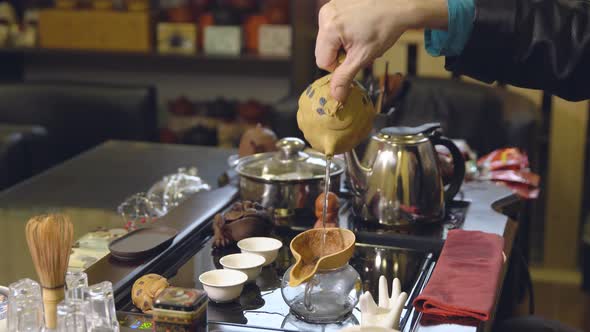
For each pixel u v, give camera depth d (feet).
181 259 4.92
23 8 14.35
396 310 3.87
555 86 4.40
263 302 4.37
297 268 3.97
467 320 4.01
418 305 4.14
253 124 13.57
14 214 6.20
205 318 3.85
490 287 4.25
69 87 10.93
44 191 6.83
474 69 4.44
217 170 7.48
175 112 13.75
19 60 14.74
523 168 7.05
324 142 4.30
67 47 13.43
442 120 9.50
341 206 5.94
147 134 10.94
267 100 14.39
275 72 14.26
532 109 9.23
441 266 4.58
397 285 4.21
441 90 9.53
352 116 4.24
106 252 5.20
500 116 9.26
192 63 14.43
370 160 5.53
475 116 9.41
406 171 5.40
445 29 4.22
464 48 4.31
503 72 4.42
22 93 10.96
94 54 14.44
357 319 4.15
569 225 12.02
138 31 13.24
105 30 13.29
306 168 5.71
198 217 5.47
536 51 4.25
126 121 10.85
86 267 4.92
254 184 5.64
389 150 5.44
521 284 6.56
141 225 5.42
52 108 10.96
